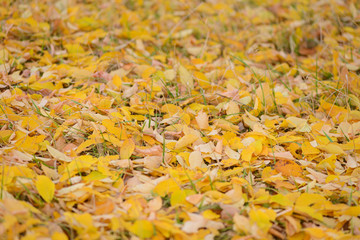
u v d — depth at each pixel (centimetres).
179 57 264
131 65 243
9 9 296
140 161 198
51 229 179
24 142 200
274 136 213
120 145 203
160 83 234
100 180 190
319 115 225
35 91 228
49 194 185
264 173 199
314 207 188
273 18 339
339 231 183
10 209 178
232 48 289
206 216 184
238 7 363
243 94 227
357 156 206
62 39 267
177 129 211
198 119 212
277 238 184
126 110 216
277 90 236
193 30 312
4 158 194
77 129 207
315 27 307
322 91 237
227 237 183
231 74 242
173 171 193
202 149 203
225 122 217
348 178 197
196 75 236
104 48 259
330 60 263
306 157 206
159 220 180
